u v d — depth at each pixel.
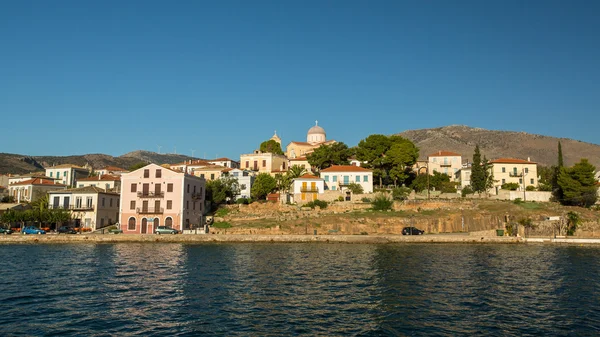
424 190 120.81
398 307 33.22
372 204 106.25
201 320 29.72
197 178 109.56
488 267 51.88
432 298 36.09
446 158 156.25
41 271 48.91
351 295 37.09
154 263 55.31
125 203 104.19
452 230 95.19
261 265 53.50
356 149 140.38
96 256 62.84
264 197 124.62
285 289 39.41
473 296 36.78
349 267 51.78
